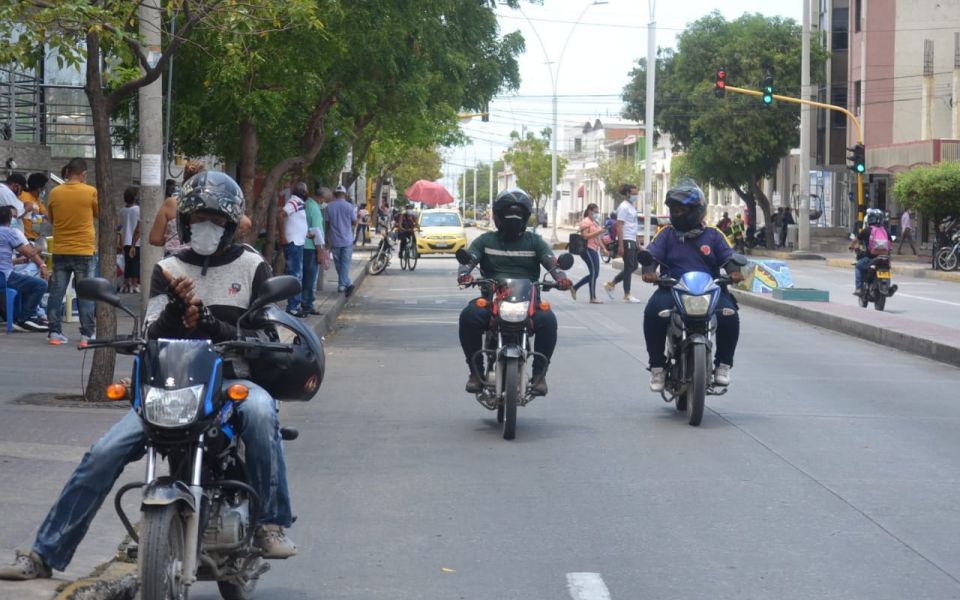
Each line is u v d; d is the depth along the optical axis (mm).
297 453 9875
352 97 20234
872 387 13969
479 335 10875
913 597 6254
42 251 18891
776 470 9344
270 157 22734
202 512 5277
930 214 44500
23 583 5742
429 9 20156
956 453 10070
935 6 60375
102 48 13133
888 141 61000
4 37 11336
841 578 6570
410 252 40469
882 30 60812
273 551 5766
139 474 8531
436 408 12133
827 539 7367
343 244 24094
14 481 8094
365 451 9984
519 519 7809
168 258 5934
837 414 12000
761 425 11320
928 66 60375
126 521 5496
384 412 11891
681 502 8281
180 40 11188
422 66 20547
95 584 5957
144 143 13016
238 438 5648
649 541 7297
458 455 9828
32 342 15492
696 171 64250
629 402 12641
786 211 62938
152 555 4879
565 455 9852
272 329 6172
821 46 63281
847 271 44250
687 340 11234
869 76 61031
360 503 8219
